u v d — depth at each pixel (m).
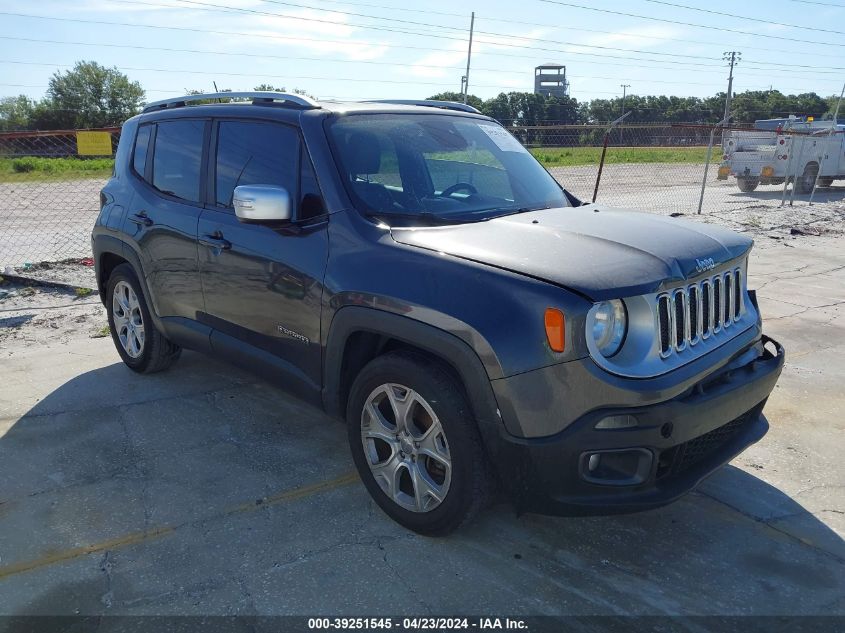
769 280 8.58
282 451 4.14
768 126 20.25
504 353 2.77
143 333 5.11
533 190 4.19
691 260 3.07
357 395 3.36
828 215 14.66
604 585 2.96
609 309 2.79
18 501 3.58
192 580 2.98
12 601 2.85
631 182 23.48
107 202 5.23
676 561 3.13
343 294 3.30
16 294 7.67
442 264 3.02
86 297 7.58
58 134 9.90
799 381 5.29
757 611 2.82
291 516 3.46
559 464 2.78
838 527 3.41
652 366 2.83
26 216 15.37
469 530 3.34
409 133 4.02
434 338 2.94
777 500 3.65
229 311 4.11
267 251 3.75
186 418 4.57
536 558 3.14
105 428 4.42
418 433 3.20
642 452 2.79
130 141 5.18
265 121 4.01
